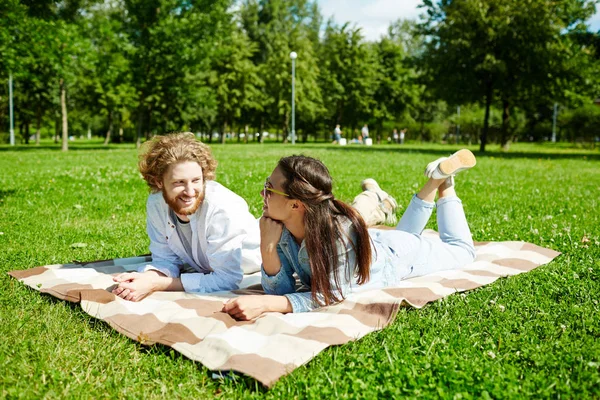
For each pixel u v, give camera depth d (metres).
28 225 5.40
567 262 3.95
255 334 2.54
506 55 26.55
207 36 28.66
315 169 2.81
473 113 56.12
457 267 3.71
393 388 2.06
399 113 52.31
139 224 5.57
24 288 3.28
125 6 28.33
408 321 2.79
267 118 51.31
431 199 3.68
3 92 38.59
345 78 49.09
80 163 14.79
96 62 26.48
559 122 53.16
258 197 7.46
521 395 2.02
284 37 50.44
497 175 11.89
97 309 2.87
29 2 21.28
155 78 28.80
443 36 27.25
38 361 2.29
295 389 2.09
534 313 2.88
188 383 2.16
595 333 2.61
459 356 2.36
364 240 2.89
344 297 2.99
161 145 3.11
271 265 3.01
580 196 8.05
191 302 3.02
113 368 2.26
